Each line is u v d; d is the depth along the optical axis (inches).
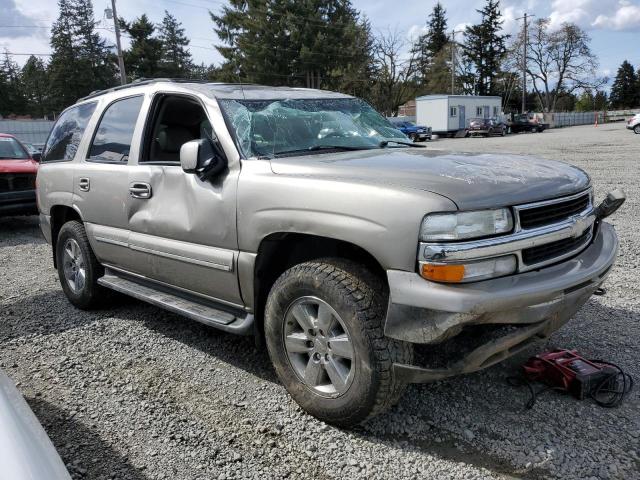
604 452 109.7
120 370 153.1
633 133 1343.5
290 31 1947.6
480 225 102.4
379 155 136.8
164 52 2694.4
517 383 136.6
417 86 2508.6
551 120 2422.5
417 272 102.5
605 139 1139.3
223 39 2085.4
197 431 121.8
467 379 140.0
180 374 149.5
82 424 126.0
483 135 1755.7
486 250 102.0
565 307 113.0
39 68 3225.9
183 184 147.3
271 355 129.5
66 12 2760.8
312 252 133.8
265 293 136.1
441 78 2657.5
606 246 132.7
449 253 99.3
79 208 189.2
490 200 104.8
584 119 2556.6
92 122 192.1
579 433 116.0
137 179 161.8
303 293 119.4
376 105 2322.8
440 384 137.9
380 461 109.4
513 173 119.0
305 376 123.2
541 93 3090.6
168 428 123.3
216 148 140.3
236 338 173.3
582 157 716.7
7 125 1411.2
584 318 176.1
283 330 125.9
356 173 117.9
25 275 262.5
